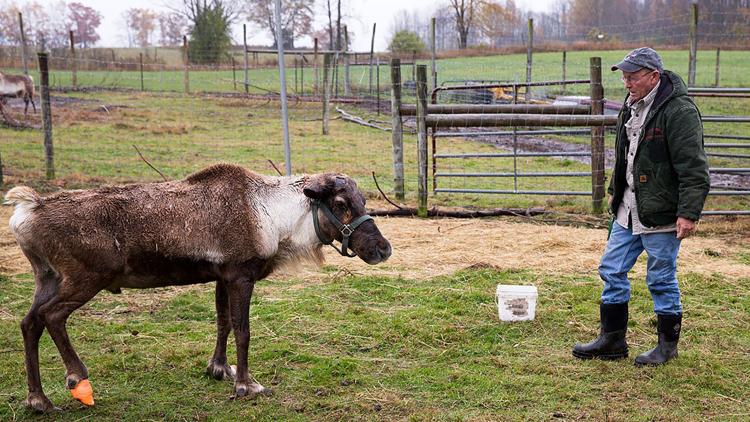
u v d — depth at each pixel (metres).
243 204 5.05
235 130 22.19
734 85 29.11
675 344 5.59
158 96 31.42
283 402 5.07
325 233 5.27
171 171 15.12
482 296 7.15
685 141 5.07
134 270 4.95
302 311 6.80
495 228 10.23
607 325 5.68
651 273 5.47
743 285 7.51
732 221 10.54
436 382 5.34
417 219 10.86
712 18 40.53
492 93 24.39
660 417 4.75
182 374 5.52
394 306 7.00
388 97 32.62
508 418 4.77
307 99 30.97
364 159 17.06
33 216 4.72
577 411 4.87
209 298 7.26
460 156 11.94
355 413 4.89
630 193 5.46
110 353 5.88
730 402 4.98
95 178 14.01
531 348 6.00
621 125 5.47
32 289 7.48
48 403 4.92
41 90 13.55
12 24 87.31
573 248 9.06
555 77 32.38
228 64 50.88
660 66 5.17
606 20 68.81
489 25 63.59
